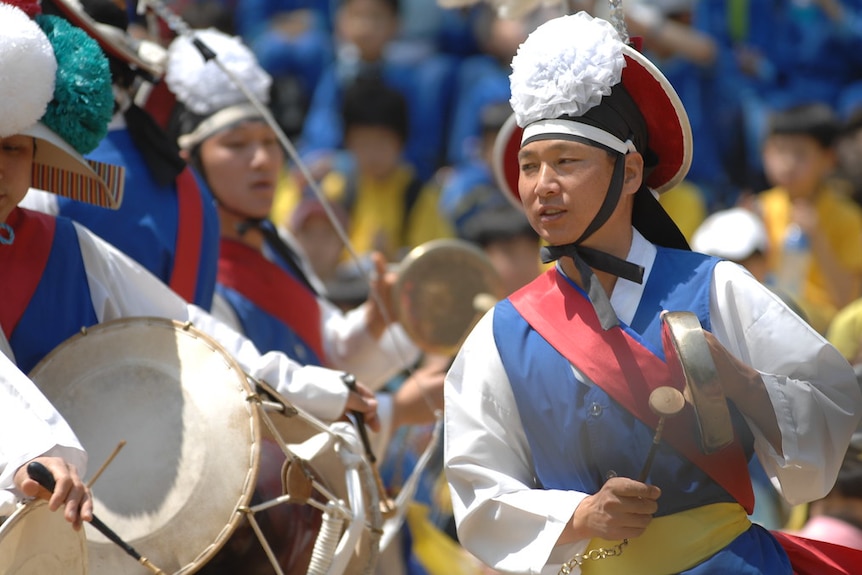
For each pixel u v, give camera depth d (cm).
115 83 1426
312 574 1209
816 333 1088
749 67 2947
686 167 1154
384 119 2677
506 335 1128
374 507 1279
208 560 1175
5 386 1120
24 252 1245
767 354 1090
